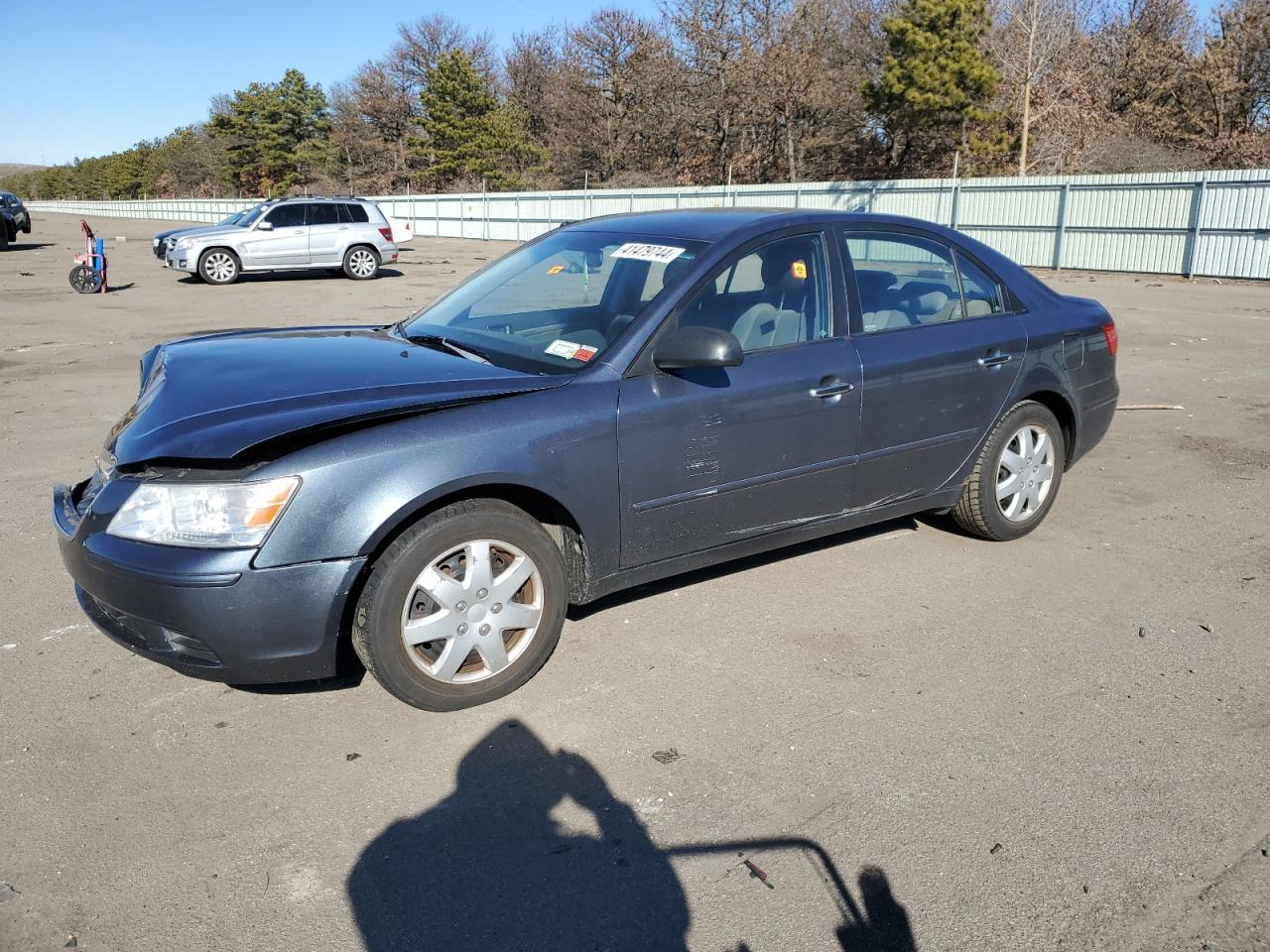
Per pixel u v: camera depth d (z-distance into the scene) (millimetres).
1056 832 2760
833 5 42125
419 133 65750
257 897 2516
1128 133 36062
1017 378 4746
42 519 5348
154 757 3119
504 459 3236
